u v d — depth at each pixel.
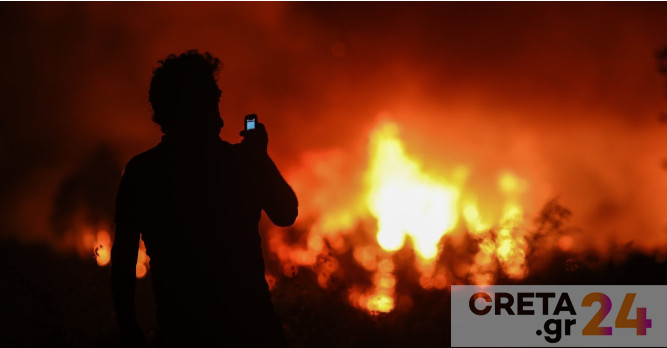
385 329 19.55
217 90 11.51
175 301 10.92
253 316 10.95
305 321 19.31
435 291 20.39
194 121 11.32
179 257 10.98
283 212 11.48
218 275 10.92
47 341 19.03
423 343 19.38
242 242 11.14
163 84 11.33
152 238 11.13
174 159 11.23
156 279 11.12
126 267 11.15
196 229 11.02
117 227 11.25
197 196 11.11
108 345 18.81
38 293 19.77
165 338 10.95
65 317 19.95
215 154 11.34
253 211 11.37
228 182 11.27
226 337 10.82
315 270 22.88
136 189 11.20
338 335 19.30
